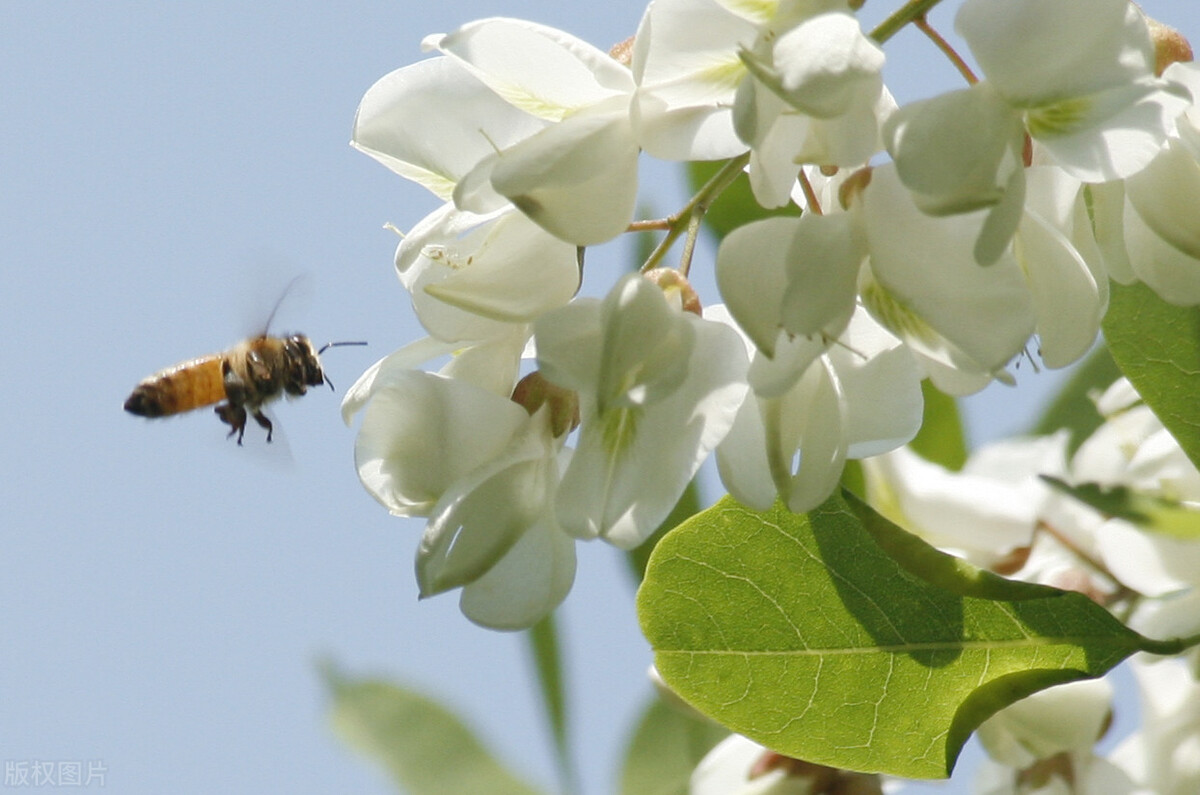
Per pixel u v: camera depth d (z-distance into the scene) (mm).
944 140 492
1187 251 504
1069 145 495
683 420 497
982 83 495
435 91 510
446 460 504
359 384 511
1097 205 508
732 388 497
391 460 506
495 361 508
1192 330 520
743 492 500
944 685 517
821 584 517
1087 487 521
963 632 515
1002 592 510
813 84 490
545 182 497
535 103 505
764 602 517
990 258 489
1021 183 492
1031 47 494
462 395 504
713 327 498
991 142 492
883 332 504
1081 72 494
